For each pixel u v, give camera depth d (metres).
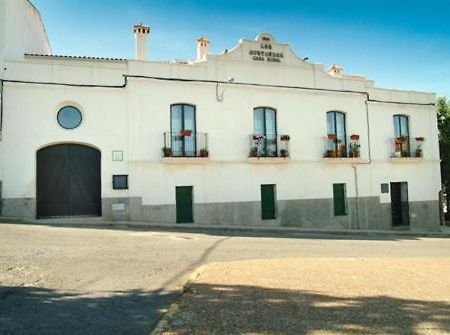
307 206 19.16
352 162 20.19
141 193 16.16
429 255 11.72
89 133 15.62
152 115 16.58
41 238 10.43
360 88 20.91
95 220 15.27
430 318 5.12
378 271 7.97
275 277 7.03
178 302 5.50
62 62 16.27
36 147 14.92
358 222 20.23
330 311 5.27
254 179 18.22
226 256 9.41
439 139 26.05
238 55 18.27
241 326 4.62
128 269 7.55
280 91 18.98
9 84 14.73
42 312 5.12
